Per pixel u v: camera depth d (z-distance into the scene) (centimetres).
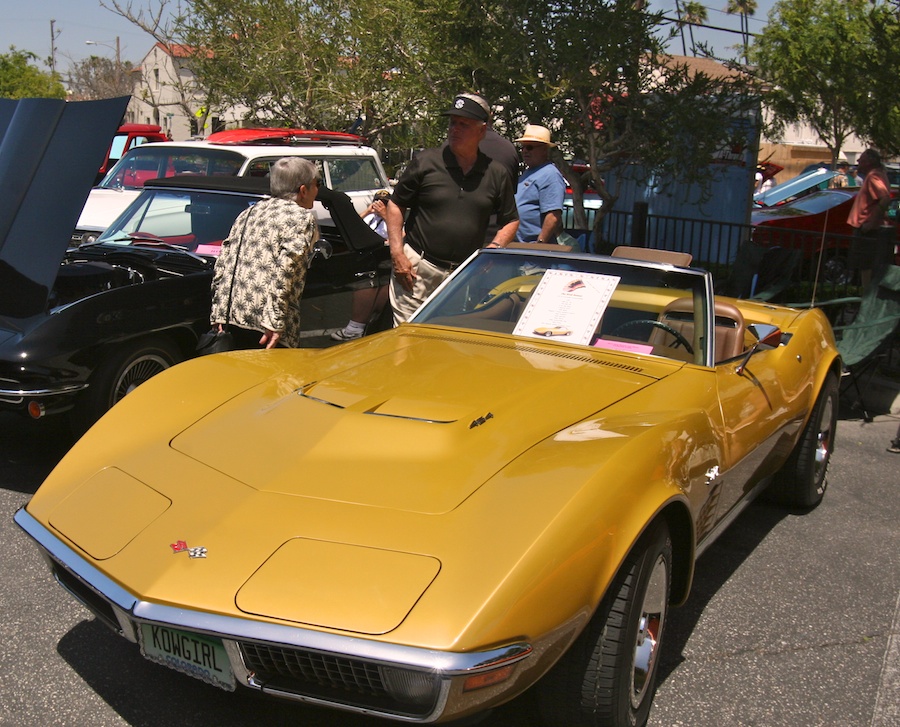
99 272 568
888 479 578
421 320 436
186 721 294
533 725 296
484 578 235
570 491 261
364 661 224
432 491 267
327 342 641
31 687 307
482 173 568
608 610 263
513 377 349
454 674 221
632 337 400
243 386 351
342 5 1628
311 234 488
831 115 1560
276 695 241
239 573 244
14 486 480
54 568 288
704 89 1022
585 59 950
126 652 331
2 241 509
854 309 785
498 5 980
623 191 1286
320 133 1166
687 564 313
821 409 496
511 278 437
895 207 1266
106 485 293
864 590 416
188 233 626
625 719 272
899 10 848
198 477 287
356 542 249
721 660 348
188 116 1898
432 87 1153
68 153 513
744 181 1166
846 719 313
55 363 463
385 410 316
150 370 521
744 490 406
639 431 298
